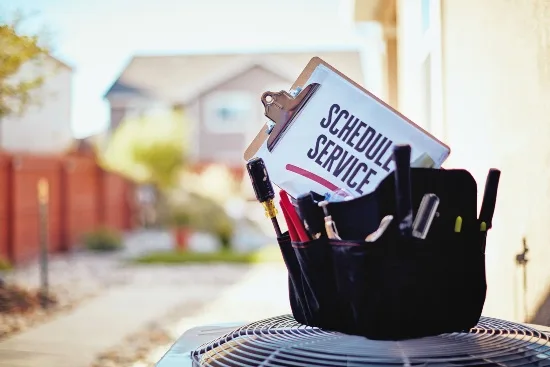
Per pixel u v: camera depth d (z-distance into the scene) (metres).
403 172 1.08
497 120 1.82
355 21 5.88
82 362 4.14
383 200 1.11
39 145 14.38
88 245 12.52
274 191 1.31
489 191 1.21
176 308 6.13
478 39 1.99
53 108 14.41
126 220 17.39
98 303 6.41
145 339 4.82
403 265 1.10
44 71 7.63
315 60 1.26
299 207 1.16
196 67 26.59
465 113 2.13
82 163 13.81
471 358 1.08
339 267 1.13
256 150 1.29
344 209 1.14
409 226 1.08
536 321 1.59
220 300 6.60
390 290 1.11
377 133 1.21
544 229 1.54
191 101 24.38
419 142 1.20
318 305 1.20
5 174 10.50
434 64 2.68
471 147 2.06
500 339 1.22
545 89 1.53
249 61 24.19
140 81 25.52
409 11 3.50
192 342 1.49
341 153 1.23
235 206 16.22
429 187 1.13
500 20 1.79
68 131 15.07
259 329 1.37
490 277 1.99
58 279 8.26
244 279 8.26
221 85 24.36
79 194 13.64
